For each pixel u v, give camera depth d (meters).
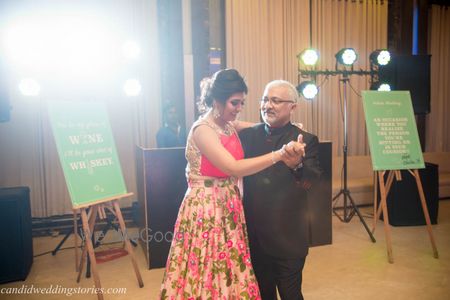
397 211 4.25
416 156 3.44
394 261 3.26
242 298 1.65
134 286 2.87
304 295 2.66
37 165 4.41
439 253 3.44
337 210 4.95
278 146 1.83
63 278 3.05
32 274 3.14
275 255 1.78
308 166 1.74
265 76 5.26
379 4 5.73
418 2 5.96
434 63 6.16
